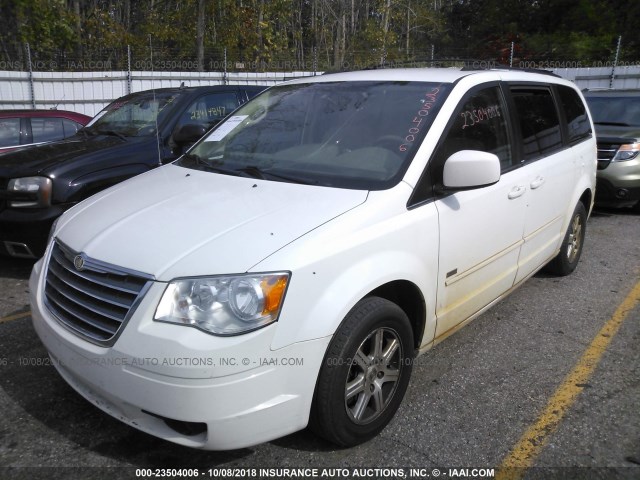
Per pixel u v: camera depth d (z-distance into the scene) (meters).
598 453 2.91
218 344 2.29
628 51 24.50
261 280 2.39
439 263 3.18
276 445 2.91
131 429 3.02
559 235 4.96
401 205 2.96
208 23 26.17
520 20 29.88
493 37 30.19
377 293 2.98
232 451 2.86
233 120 4.13
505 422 3.15
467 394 3.43
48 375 3.53
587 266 5.93
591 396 3.43
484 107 3.72
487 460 2.84
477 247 3.51
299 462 2.79
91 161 5.34
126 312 2.44
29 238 5.04
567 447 2.95
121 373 2.41
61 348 2.66
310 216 2.72
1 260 5.84
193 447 2.43
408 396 3.40
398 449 2.90
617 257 6.29
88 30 26.17
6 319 4.34
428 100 3.46
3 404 3.22
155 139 5.92
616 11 26.41
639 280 5.50
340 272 2.62
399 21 34.94
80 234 2.88
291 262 2.46
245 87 7.10
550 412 3.25
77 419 3.10
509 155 3.93
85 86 15.71
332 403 2.62
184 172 3.60
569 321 4.53
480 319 4.56
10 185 5.03
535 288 5.26
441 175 3.22
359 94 3.71
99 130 6.45
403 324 2.97
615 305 4.87
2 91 14.73
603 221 8.14
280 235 2.58
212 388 2.30
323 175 3.19
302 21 38.09
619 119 8.89
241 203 2.91
